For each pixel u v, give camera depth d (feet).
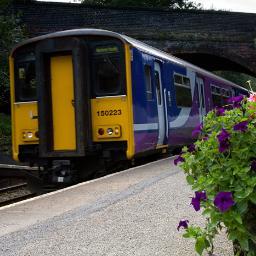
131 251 18.33
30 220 24.53
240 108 14.15
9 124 90.58
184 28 115.65
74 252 18.49
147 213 24.63
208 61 143.02
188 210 24.82
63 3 105.81
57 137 42.45
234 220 12.87
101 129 41.91
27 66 45.60
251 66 120.16
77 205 27.68
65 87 42.14
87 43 42.52
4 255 18.53
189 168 14.25
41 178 44.80
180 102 56.85
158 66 50.37
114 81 41.78
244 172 12.82
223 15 118.32
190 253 17.78
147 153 46.50
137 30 111.24
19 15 93.61
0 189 50.08
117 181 35.78
